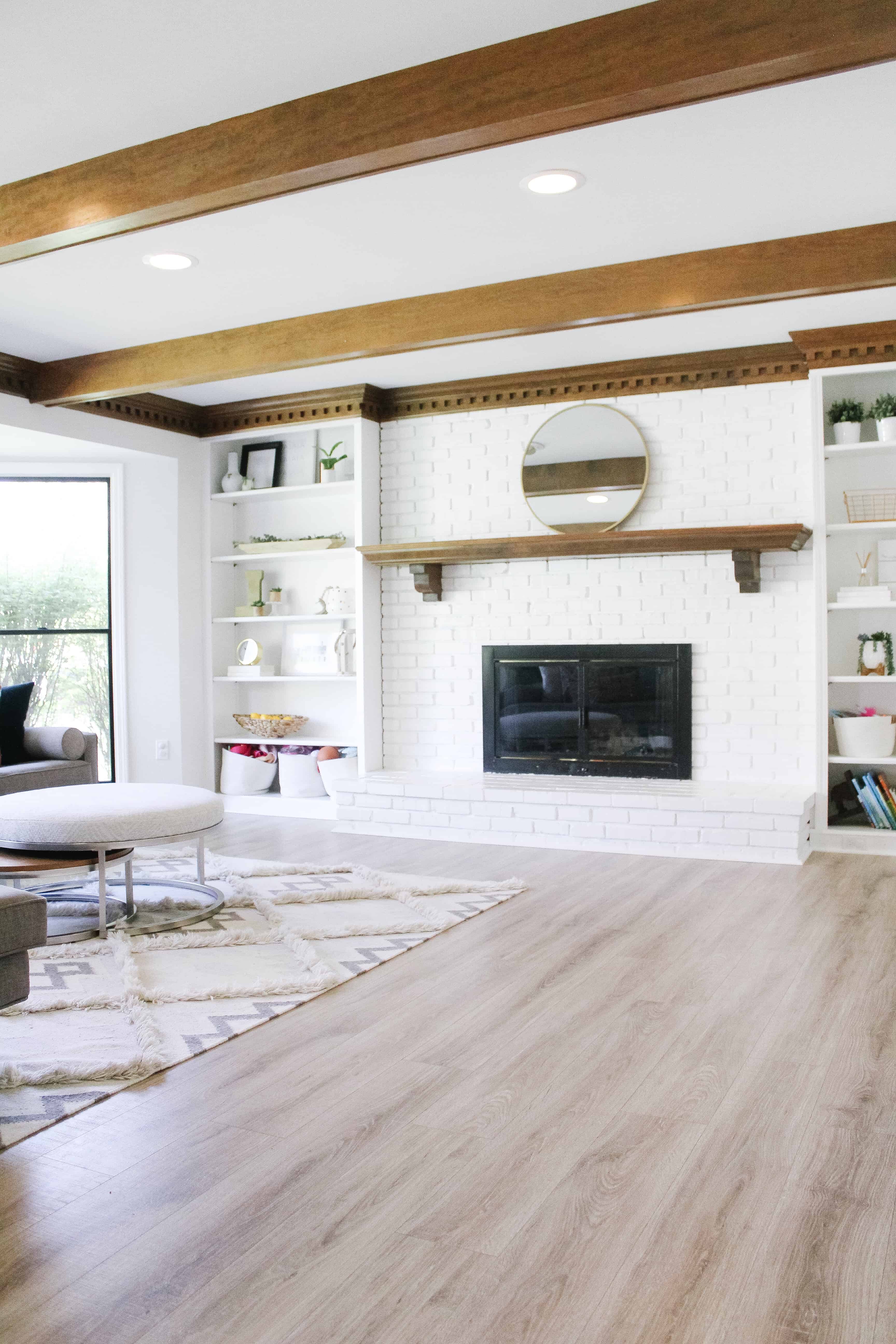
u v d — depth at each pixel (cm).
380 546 575
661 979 320
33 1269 175
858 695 524
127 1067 253
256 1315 162
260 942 363
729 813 486
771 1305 163
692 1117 229
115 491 623
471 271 395
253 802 630
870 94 266
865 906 400
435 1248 180
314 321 448
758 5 216
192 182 279
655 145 292
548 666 573
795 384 516
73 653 633
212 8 223
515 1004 300
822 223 352
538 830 525
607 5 225
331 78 254
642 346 509
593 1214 190
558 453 560
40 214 304
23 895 244
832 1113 230
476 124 242
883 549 511
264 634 664
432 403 589
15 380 521
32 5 221
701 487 534
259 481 651
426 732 603
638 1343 155
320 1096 241
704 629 538
